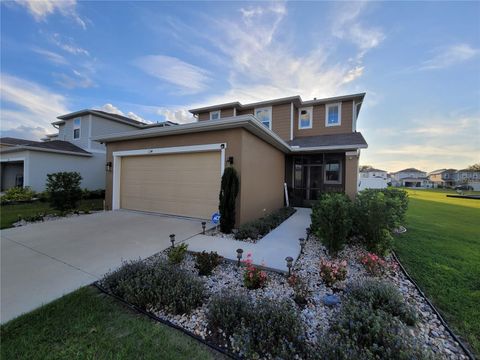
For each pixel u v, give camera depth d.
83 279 3.19
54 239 5.01
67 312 2.41
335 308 2.54
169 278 2.77
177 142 7.02
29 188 11.83
